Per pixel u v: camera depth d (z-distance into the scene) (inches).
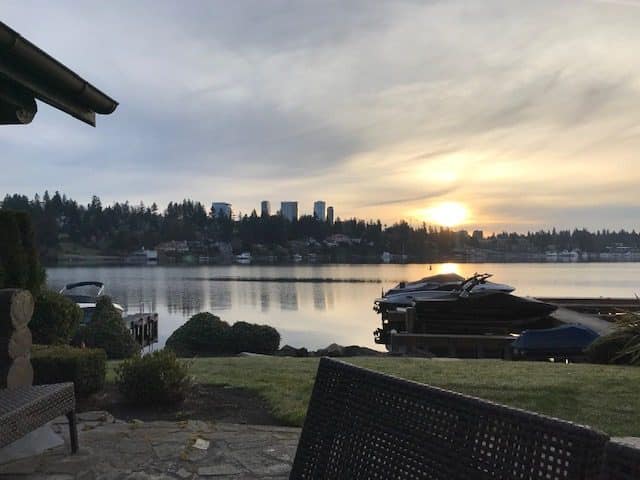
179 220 6737.2
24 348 195.5
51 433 176.4
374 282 2701.8
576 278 2819.9
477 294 799.7
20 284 294.0
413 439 67.2
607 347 398.9
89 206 6565.0
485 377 292.7
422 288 1090.1
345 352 670.5
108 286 2405.3
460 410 62.7
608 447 45.2
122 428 197.5
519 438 54.3
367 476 71.6
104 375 245.4
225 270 4237.2
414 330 814.5
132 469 157.8
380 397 75.3
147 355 249.8
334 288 2288.4
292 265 5590.6
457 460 60.2
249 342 703.7
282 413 219.8
